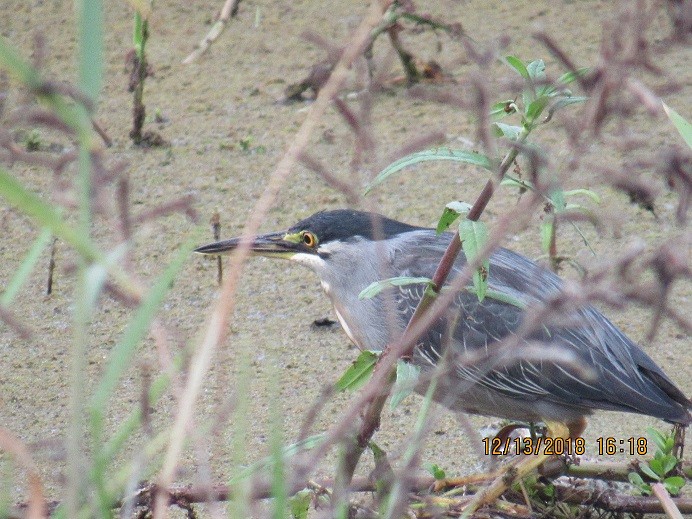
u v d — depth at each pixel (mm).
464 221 6996
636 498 8820
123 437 5984
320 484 8250
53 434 10398
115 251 5719
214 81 17828
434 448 10266
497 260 10461
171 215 14305
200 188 14836
